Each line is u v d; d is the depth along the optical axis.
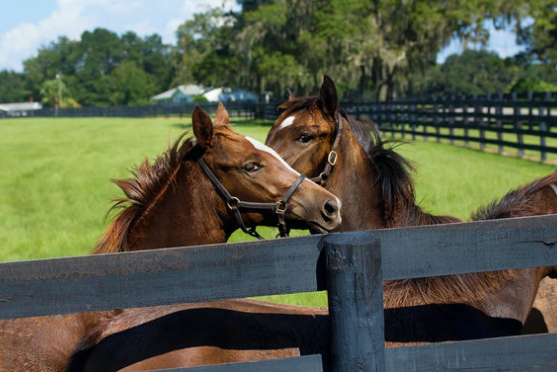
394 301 2.80
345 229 3.85
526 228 2.26
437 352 2.26
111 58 148.62
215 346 2.46
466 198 9.48
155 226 3.19
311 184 3.26
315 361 2.24
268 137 4.11
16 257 7.17
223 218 3.23
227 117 3.47
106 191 12.39
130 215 3.22
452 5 37.91
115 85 131.12
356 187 3.83
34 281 2.08
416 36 39.97
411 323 2.70
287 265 2.17
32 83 150.62
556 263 2.29
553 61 48.12
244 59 42.47
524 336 2.30
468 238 2.23
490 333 2.70
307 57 38.50
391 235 2.20
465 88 104.75
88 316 2.82
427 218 3.69
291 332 2.61
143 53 154.00
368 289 2.12
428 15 37.62
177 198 3.18
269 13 39.78
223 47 49.66
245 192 3.18
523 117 16.53
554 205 3.27
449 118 21.19
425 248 2.22
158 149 21.59
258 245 2.15
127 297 2.12
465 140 19.84
